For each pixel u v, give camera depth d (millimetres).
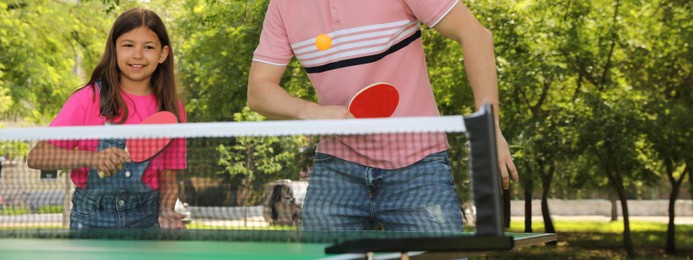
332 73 2529
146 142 2578
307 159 2527
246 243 1775
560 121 14219
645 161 15664
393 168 2408
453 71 13125
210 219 2436
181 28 14984
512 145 14102
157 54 3051
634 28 14523
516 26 13477
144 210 2688
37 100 13484
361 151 2430
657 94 14352
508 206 14891
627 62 15141
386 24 2465
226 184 2426
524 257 16781
